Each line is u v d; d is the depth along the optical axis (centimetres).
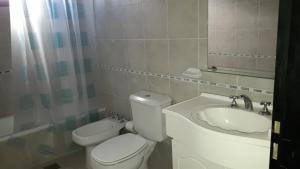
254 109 145
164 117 193
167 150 213
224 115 151
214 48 163
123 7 222
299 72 68
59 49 238
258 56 144
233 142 115
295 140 72
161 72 203
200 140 129
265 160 109
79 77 261
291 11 66
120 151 188
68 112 255
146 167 208
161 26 192
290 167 75
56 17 231
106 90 275
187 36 176
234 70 157
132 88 238
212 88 170
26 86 233
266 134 114
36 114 243
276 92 73
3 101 235
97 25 260
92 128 244
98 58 273
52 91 242
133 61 228
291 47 68
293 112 71
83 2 252
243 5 144
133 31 219
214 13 158
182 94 192
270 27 136
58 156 263
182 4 173
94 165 184
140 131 213
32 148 244
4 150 227
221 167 133
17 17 221
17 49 225
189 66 181
